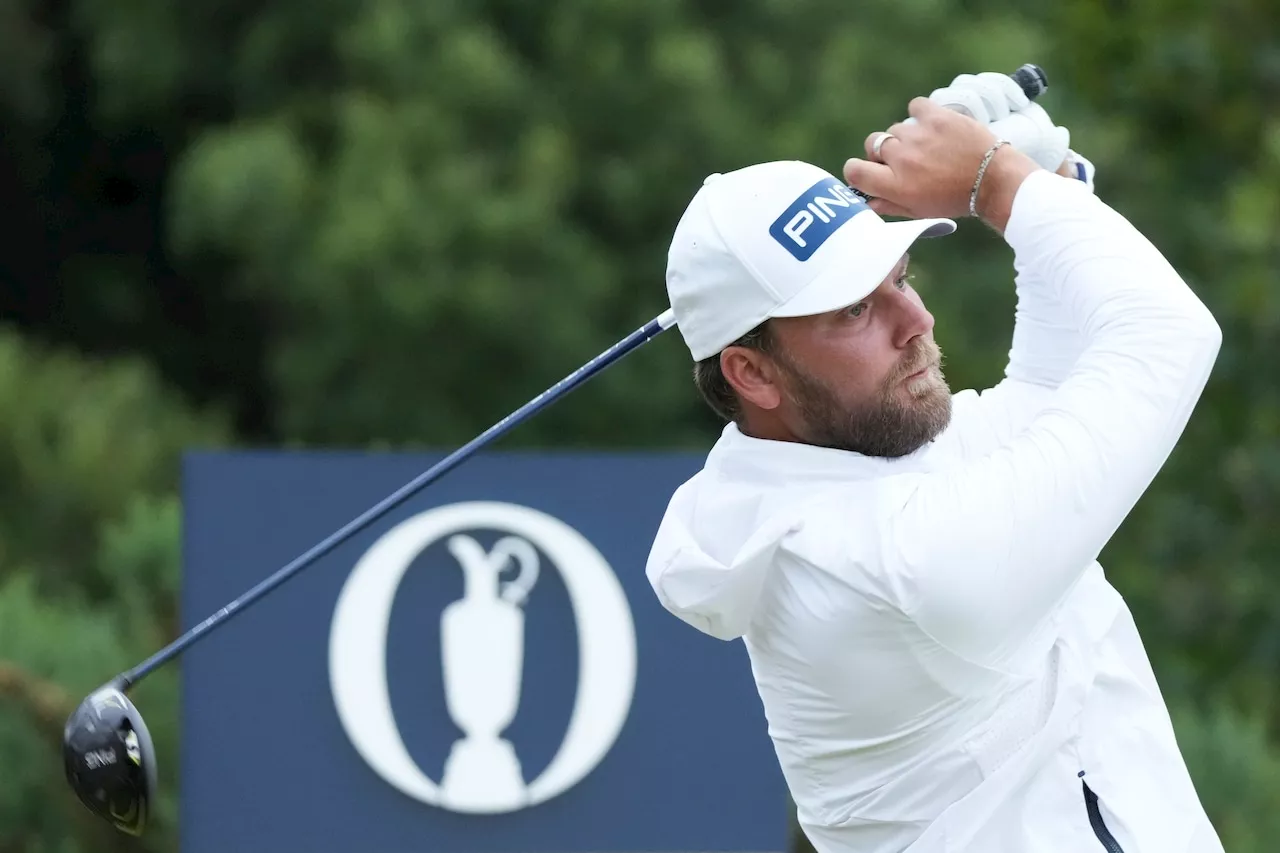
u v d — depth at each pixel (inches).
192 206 1155.9
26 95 1359.5
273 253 1135.0
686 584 289.6
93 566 1127.6
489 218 1093.1
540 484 578.2
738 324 291.0
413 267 1093.1
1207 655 1268.5
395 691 573.9
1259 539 1278.3
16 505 1141.1
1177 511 1282.0
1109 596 303.3
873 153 305.3
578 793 572.7
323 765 571.8
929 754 290.7
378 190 1103.6
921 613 275.1
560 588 576.7
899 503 279.9
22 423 1152.2
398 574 573.9
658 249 1149.7
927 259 1152.2
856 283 282.7
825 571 282.0
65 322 1441.9
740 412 304.3
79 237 1475.1
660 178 1136.8
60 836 703.7
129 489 1148.5
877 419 289.7
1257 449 1273.4
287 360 1144.2
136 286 1449.3
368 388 1127.0
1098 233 283.0
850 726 293.4
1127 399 272.1
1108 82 1331.2
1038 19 1325.0
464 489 577.9
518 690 574.9
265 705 571.8
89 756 345.7
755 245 288.0
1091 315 279.7
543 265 1113.4
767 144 1123.9
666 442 1151.0
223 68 1259.8
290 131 1184.8
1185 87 1318.9
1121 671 296.5
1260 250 1273.4
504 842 571.8
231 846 569.6
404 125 1122.7
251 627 572.4
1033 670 289.0
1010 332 1145.4
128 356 1429.6
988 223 300.8
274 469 573.9
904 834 297.0
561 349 1115.3
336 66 1212.5
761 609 294.7
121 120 1366.9
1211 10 1315.2
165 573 782.5
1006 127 314.5
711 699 573.6
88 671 713.0
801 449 293.9
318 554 360.5
